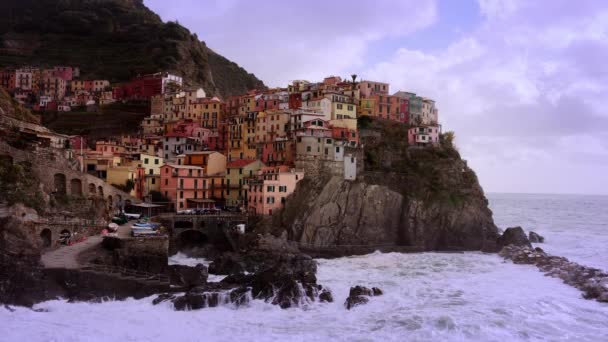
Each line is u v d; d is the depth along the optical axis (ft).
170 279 304.09
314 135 513.86
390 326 243.40
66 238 341.21
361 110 647.97
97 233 371.15
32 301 261.03
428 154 577.43
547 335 235.61
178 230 434.71
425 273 371.15
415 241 489.67
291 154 531.09
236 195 517.96
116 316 251.19
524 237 492.13
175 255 427.74
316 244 452.76
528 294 306.76
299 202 472.03
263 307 272.92
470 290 314.96
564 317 261.44
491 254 476.13
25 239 298.35
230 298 276.62
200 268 329.93
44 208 362.53
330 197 476.54
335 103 602.44
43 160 407.03
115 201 474.90
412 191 517.96
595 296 297.33
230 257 374.63
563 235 638.12
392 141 592.19
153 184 511.81
